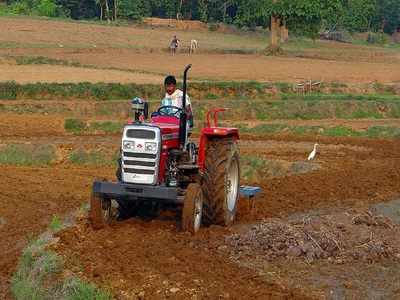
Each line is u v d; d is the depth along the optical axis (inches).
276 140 949.2
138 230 419.8
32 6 3767.2
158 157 409.1
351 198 534.0
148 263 354.9
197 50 2470.5
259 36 3762.3
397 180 619.5
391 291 318.0
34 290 337.1
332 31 4638.3
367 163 737.0
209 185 426.0
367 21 5029.5
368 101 1272.1
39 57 1711.4
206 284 322.0
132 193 407.5
